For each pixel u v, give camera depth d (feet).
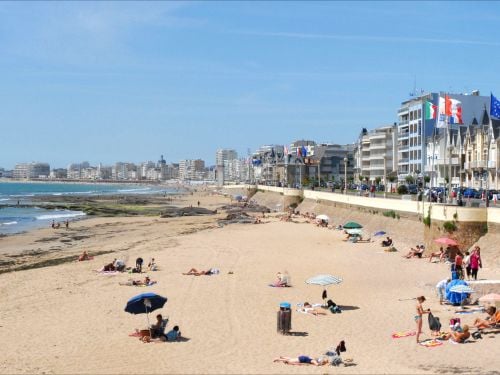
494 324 99.25
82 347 94.38
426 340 94.17
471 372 78.07
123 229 311.47
